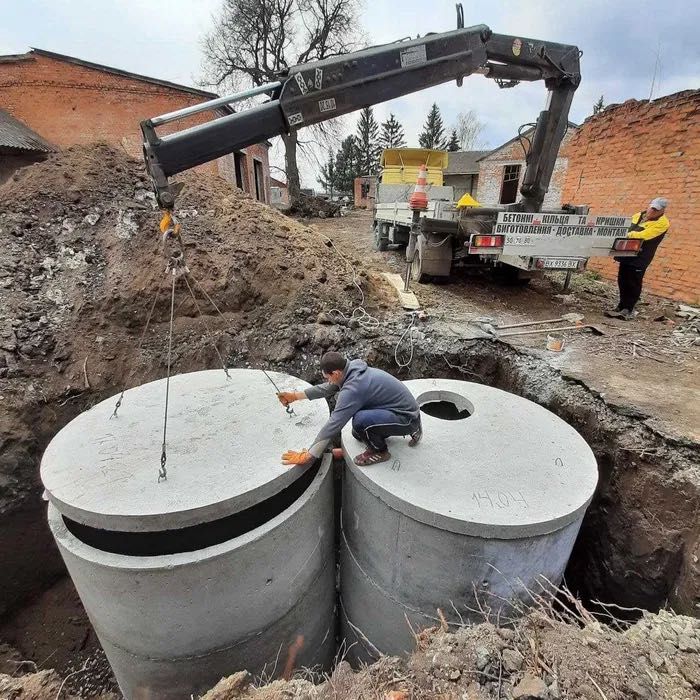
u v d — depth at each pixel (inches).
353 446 138.0
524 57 206.2
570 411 169.3
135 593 105.3
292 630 133.8
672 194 296.0
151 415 146.6
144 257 230.4
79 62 628.1
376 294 257.8
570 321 243.1
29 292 214.2
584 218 235.0
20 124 629.0
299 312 231.5
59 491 110.8
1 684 114.0
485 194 1051.3
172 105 669.9
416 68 148.3
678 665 81.4
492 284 315.0
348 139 2566.4
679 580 123.3
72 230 238.2
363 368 118.4
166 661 117.4
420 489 117.3
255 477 115.2
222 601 111.5
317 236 297.6
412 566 120.6
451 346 212.4
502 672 79.1
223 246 243.0
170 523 104.1
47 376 195.2
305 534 125.3
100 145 282.7
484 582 114.5
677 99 287.0
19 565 178.2
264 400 156.2
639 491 139.4
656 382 171.5
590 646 84.3
